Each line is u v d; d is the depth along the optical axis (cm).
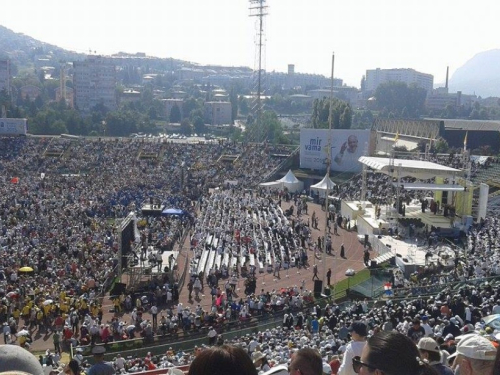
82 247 6122
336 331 3331
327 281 5300
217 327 4278
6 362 534
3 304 4547
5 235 6744
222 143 13275
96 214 8338
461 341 709
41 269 5559
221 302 4666
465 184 6756
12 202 8719
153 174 11381
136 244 6406
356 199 8869
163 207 8456
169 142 13425
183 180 10700
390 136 14562
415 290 4369
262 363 1398
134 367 3042
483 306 3303
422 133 13262
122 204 8912
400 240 6366
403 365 573
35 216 7925
